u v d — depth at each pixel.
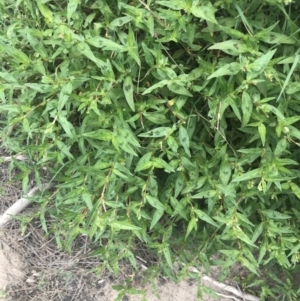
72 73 1.59
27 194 2.21
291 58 1.43
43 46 1.59
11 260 2.56
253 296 2.38
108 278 2.50
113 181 1.70
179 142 1.68
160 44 1.55
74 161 1.90
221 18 1.55
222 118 1.66
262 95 1.57
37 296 2.53
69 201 1.86
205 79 1.57
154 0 1.59
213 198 1.76
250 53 1.42
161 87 1.66
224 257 2.21
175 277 2.23
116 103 1.58
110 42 1.46
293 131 1.49
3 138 2.00
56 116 1.62
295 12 1.67
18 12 1.86
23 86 1.63
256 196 1.88
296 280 2.33
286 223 1.90
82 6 1.72
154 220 1.75
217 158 1.71
